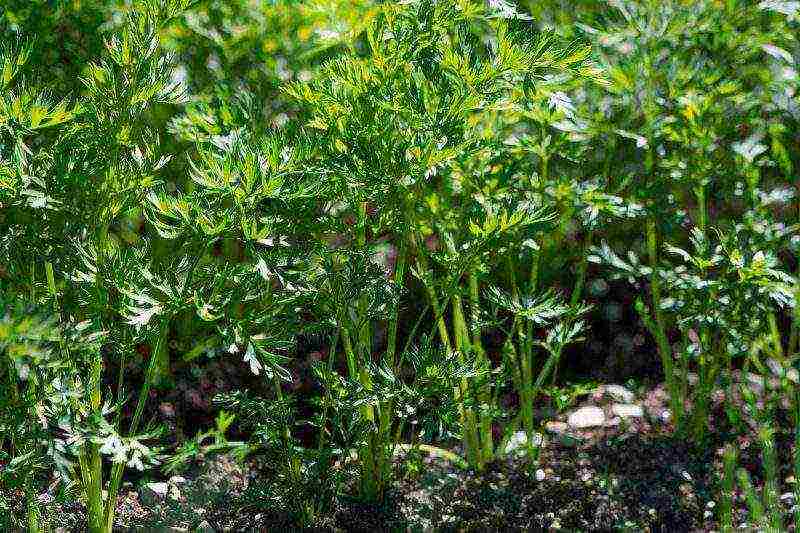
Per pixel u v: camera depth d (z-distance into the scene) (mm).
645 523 3424
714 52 3957
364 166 3076
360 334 3443
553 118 3562
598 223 3791
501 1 2996
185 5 3041
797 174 4266
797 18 3803
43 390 2861
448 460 3832
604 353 4461
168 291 2873
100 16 4016
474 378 3609
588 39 4090
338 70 3172
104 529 3188
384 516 3469
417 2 3105
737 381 4160
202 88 4133
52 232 3033
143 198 3117
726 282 3549
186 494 3637
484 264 3430
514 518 3479
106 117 2980
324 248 3289
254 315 3010
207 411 4113
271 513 3473
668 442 3848
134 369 4184
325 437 3943
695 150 3975
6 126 2793
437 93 3043
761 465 3652
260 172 2805
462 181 3543
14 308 2627
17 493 3506
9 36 3979
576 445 3891
